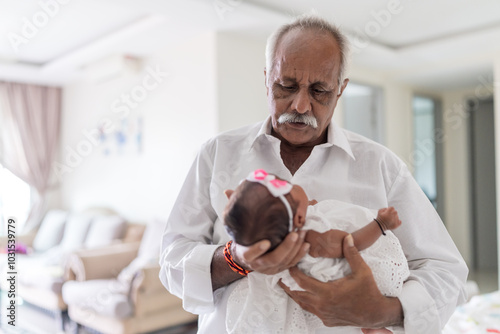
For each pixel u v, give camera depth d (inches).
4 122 237.9
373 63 200.5
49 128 250.1
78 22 161.0
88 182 231.8
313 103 43.1
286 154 49.3
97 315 142.0
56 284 157.2
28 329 160.1
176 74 172.1
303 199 37.7
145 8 132.2
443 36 173.3
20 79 235.5
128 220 203.5
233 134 51.4
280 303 41.2
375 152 47.9
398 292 41.0
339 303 37.9
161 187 183.2
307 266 38.9
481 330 79.7
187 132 168.2
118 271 161.8
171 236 51.4
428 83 230.8
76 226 208.1
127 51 182.1
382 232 38.7
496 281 222.1
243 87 161.6
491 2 138.3
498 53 183.3
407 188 47.4
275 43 45.0
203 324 48.6
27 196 246.2
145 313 135.9
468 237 250.8
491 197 246.4
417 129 259.9
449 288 44.7
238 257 39.3
